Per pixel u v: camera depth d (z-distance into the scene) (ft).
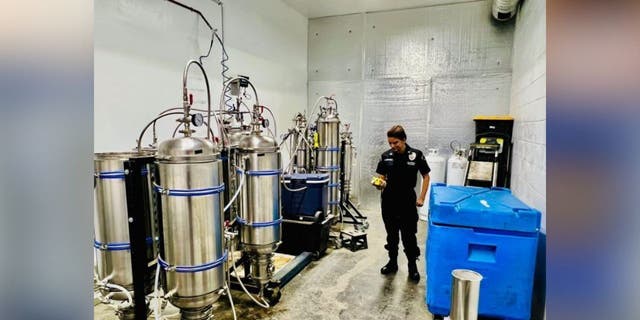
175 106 11.67
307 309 8.46
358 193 20.11
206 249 6.21
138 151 7.24
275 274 9.87
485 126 15.38
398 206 10.01
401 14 18.81
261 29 16.28
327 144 15.12
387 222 10.36
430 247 8.08
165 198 6.06
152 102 10.85
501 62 16.94
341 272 10.70
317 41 20.81
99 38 9.20
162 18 11.08
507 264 7.33
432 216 8.06
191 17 12.20
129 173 6.17
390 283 9.91
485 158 15.02
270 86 17.20
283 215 11.98
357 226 15.17
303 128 15.49
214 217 6.29
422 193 10.06
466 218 7.52
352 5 18.40
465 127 17.80
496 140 15.11
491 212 7.36
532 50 11.09
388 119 19.36
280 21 17.90
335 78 20.47
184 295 6.18
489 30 17.07
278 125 17.99
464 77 17.67
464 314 6.76
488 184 14.69
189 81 12.17
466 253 7.57
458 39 17.69
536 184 9.27
